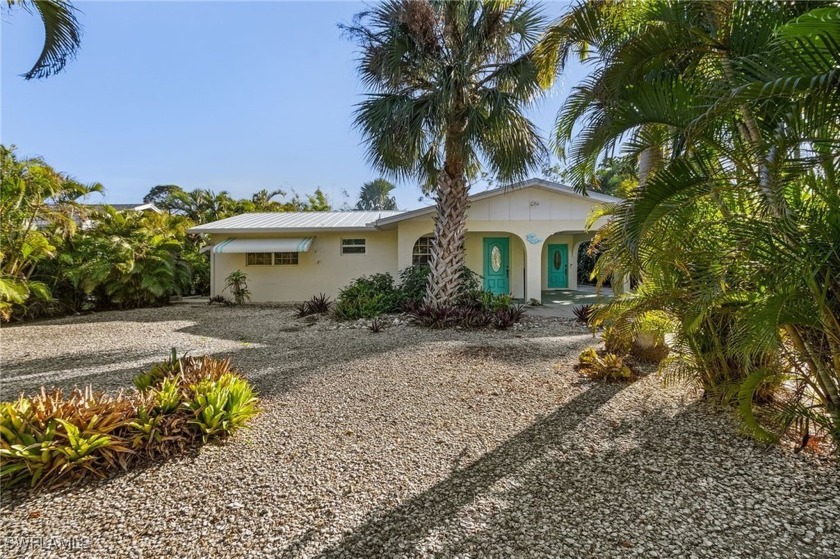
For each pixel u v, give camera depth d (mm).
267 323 12500
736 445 4062
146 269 16578
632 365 6852
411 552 2664
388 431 4582
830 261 3059
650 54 4047
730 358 4801
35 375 6949
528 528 2887
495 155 10383
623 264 4246
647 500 3199
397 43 9727
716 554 2588
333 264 17844
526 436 4418
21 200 13328
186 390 4477
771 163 3068
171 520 3008
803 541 2697
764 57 3088
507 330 10750
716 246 3736
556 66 6977
